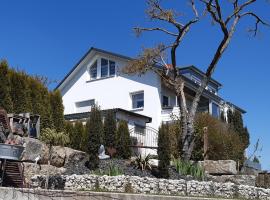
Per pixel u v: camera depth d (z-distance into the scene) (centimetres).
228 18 2259
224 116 3497
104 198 1201
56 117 1991
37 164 1534
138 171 1744
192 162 2070
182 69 3891
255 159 2802
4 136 1341
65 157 1688
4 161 1231
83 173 1645
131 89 3369
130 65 2478
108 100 3450
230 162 2053
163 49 2422
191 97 3688
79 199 1157
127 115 2841
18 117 1564
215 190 1589
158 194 1440
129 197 1243
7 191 1048
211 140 2384
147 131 2908
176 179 1653
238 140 2611
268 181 1938
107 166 1766
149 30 2362
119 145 2072
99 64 3559
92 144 1753
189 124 2172
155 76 3278
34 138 1590
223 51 2273
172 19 2295
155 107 3238
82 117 2805
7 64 1820
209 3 2228
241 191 1614
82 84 3591
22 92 1855
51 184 1459
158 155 1762
